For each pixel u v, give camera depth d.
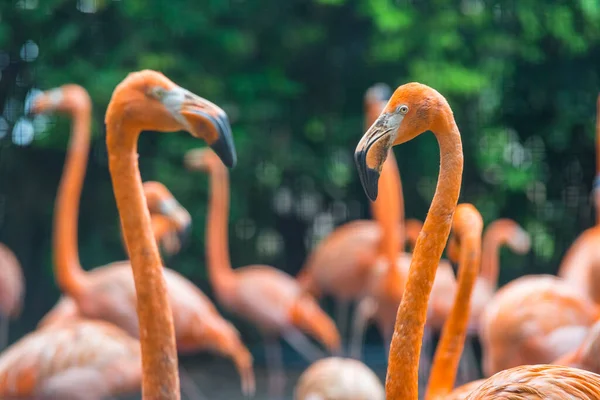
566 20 13.14
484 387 3.41
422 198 14.89
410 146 14.46
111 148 3.95
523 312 7.07
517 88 14.23
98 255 14.18
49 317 10.03
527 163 14.29
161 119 3.90
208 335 9.71
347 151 14.85
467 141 14.17
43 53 13.37
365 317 11.34
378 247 11.34
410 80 13.45
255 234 15.43
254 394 11.84
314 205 15.49
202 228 13.98
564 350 6.90
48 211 14.45
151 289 3.86
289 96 14.50
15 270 11.63
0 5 13.05
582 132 14.31
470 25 13.53
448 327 4.64
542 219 14.69
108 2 13.11
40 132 13.45
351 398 7.12
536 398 3.20
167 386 3.82
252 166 14.41
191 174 13.74
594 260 7.91
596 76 14.02
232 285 12.14
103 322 8.91
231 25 13.98
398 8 13.18
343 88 14.85
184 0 13.27
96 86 12.95
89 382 7.55
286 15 14.18
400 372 3.57
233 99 14.00
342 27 14.48
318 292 12.16
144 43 13.26
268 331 12.21
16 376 7.52
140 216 3.92
